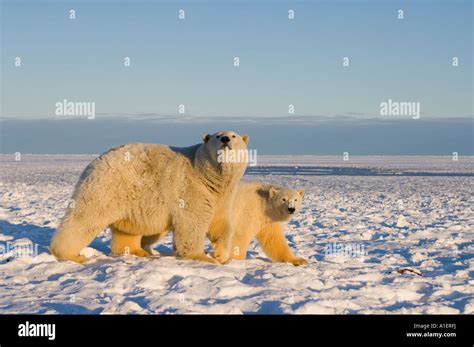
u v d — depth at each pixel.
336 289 6.96
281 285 7.20
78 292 6.58
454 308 6.38
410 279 7.92
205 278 7.16
